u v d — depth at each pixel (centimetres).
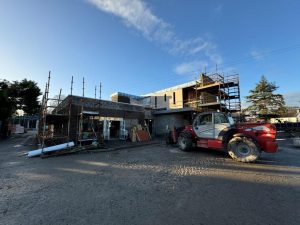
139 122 2023
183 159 852
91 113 1321
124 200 392
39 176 584
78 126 1388
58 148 1043
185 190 448
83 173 616
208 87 1991
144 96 3095
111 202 383
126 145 1382
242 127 835
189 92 2588
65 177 571
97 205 369
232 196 410
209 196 410
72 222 305
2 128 2447
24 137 2442
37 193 439
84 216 325
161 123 2408
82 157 934
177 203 375
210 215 324
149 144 1495
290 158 866
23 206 368
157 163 768
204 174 592
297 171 620
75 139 1352
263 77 3581
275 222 299
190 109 2045
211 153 1020
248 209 346
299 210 340
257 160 813
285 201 380
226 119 914
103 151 1137
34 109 3538
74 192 442
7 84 2528
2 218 321
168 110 2269
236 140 795
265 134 773
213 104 1850
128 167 698
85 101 1495
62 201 391
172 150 1149
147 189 458
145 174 597
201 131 1008
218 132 927
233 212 335
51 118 1347
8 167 718
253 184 489
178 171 632
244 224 293
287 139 1917
